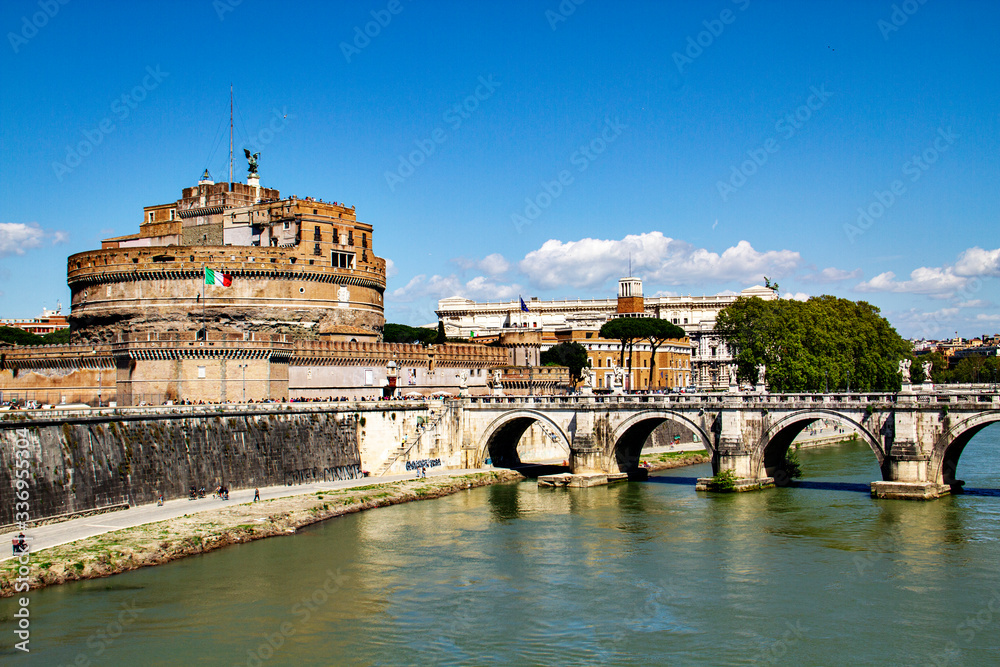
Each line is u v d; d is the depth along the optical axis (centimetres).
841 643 7238
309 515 11275
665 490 13612
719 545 10044
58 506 9869
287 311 17588
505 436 16450
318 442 13675
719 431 13562
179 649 7150
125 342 14212
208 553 9688
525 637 7431
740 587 8569
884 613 7838
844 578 8769
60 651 7088
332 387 16500
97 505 10325
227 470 12088
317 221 18088
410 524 11231
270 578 8862
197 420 11756
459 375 19512
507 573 9100
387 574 9044
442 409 15600
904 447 12188
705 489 13312
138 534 9644
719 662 6950
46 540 9256
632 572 9094
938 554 9481
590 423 14625
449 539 10444
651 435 18425
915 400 12262
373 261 19300
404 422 15088
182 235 19925
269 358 14850
